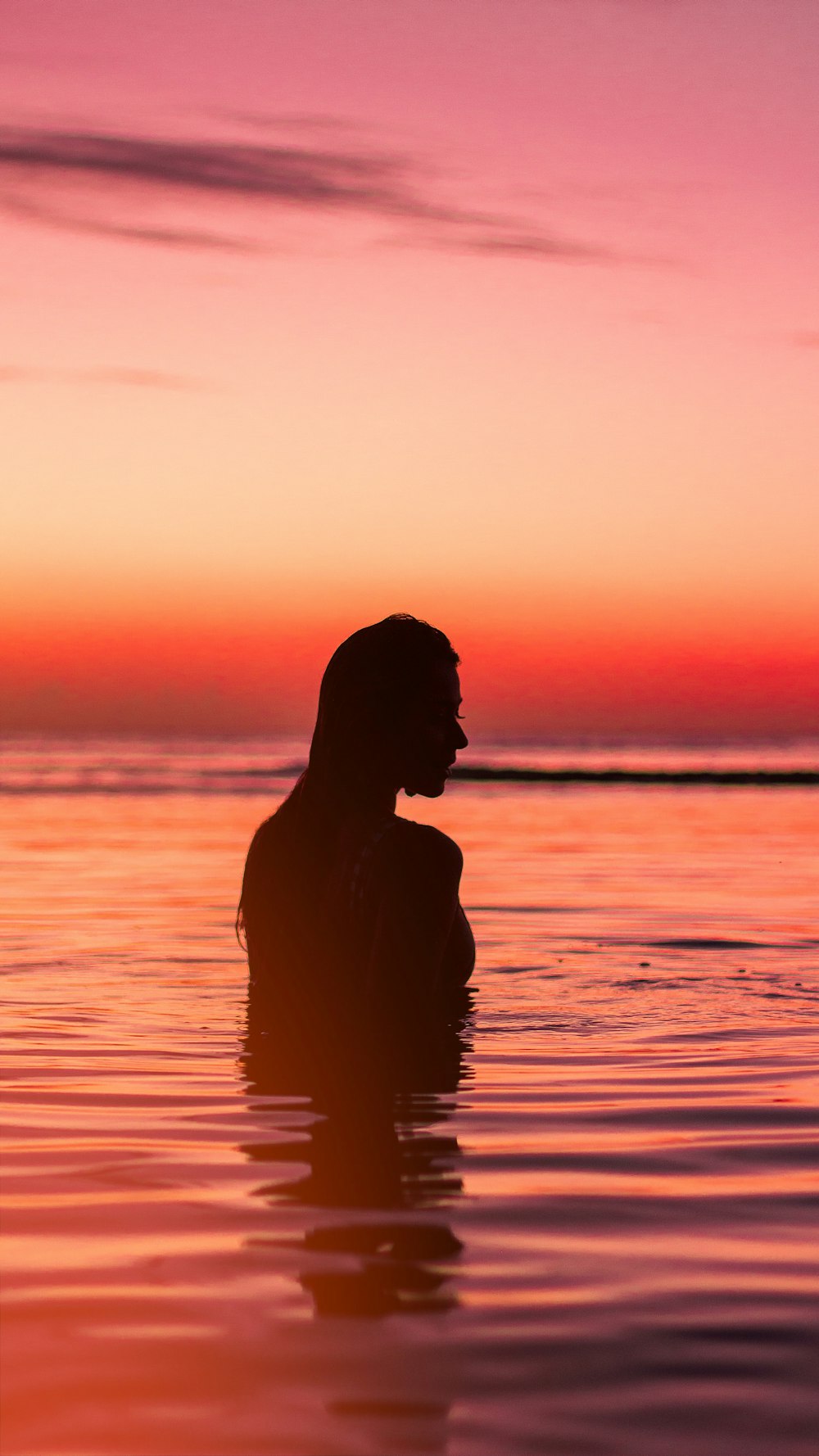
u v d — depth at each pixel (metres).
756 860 9.88
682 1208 1.66
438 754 2.63
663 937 4.89
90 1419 1.08
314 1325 1.27
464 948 2.81
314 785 2.70
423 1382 1.15
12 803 20.91
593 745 86.56
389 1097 2.31
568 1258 1.47
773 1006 3.25
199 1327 1.26
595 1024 2.99
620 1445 1.04
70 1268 1.42
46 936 4.70
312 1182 1.74
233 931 4.87
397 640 2.62
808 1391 1.14
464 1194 1.70
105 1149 1.91
